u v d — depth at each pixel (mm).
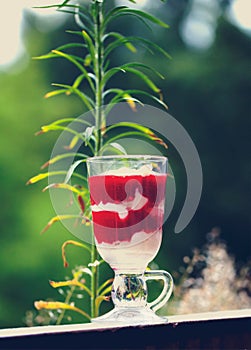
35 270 9273
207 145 9320
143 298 2059
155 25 9422
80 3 9359
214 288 3914
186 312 3875
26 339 1839
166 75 9312
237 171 9359
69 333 1886
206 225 9094
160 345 1984
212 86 9430
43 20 9727
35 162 9508
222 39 9516
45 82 9609
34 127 9547
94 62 2664
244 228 9242
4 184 9516
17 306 9250
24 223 9391
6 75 9766
